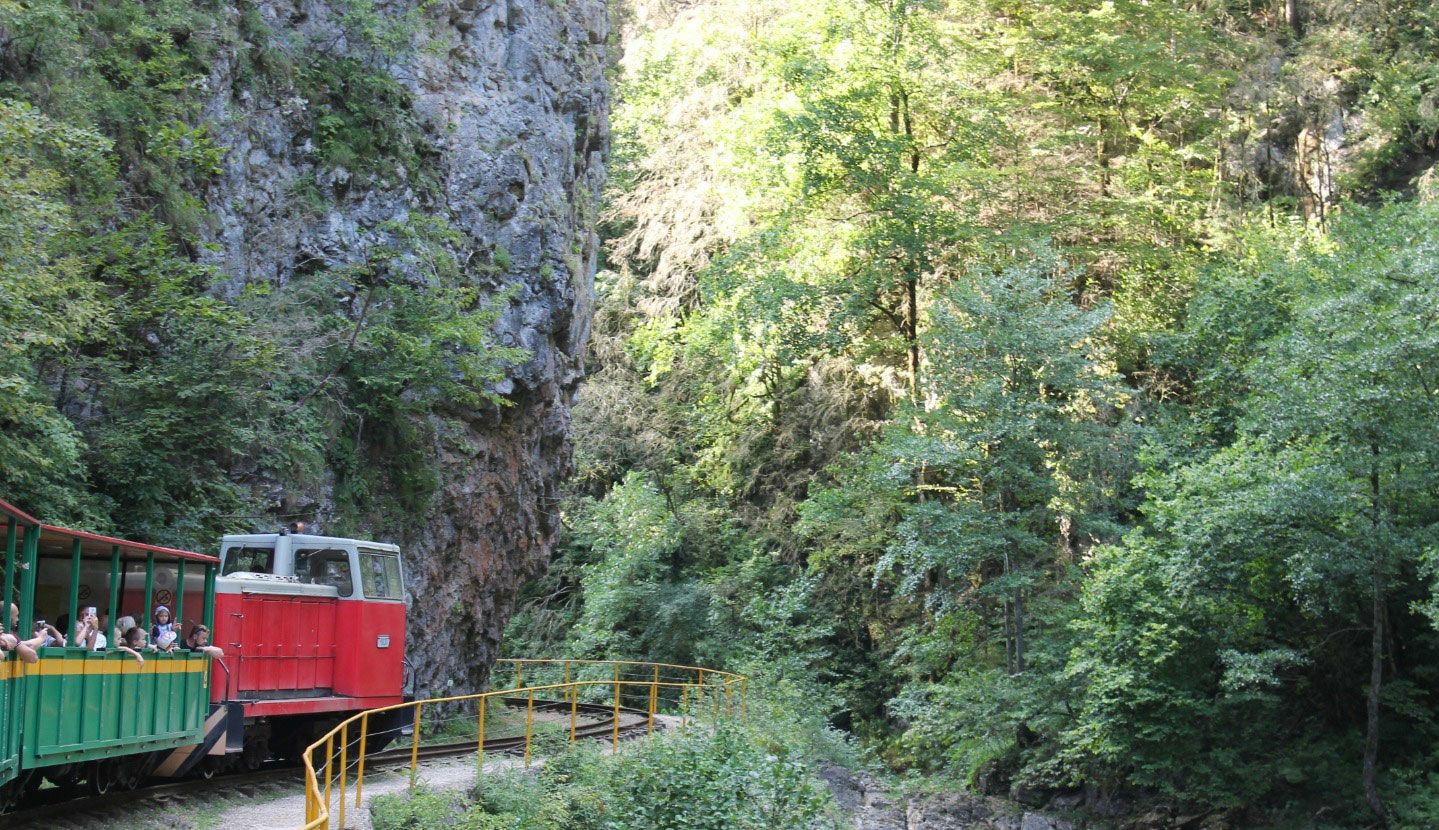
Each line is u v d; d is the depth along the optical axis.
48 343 13.65
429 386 23.77
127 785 13.61
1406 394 21.66
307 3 24.81
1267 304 30.34
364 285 23.64
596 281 52.44
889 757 35.88
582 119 32.69
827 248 38.91
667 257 50.53
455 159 26.80
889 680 39.59
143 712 13.01
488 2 28.75
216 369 18.09
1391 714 25.78
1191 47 39.56
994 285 31.41
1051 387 33.28
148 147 19.17
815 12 39.72
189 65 20.98
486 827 13.87
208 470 18.53
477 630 27.55
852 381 43.75
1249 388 29.88
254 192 22.19
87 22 19.22
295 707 16.62
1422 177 35.91
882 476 31.91
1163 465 30.03
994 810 29.48
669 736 20.64
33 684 10.69
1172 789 25.67
